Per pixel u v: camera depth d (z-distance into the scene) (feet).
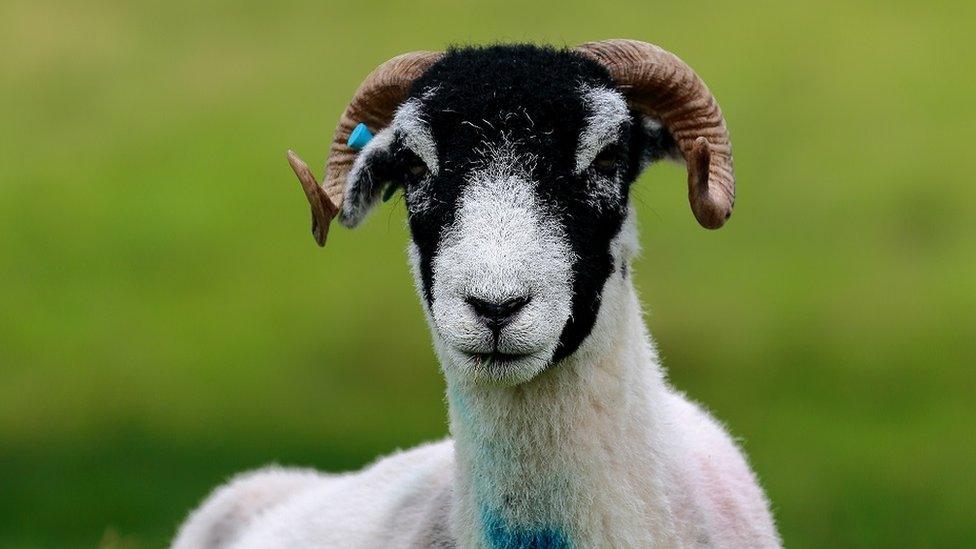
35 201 106.11
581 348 19.25
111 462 52.19
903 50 132.77
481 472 19.66
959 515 44.70
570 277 18.74
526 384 19.25
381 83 22.24
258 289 84.99
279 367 68.59
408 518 22.82
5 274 90.02
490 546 19.72
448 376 20.15
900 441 54.44
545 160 18.78
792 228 90.68
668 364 66.90
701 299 77.25
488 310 18.01
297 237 96.48
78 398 64.28
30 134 122.42
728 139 20.94
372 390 63.77
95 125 123.75
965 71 123.95
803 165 103.09
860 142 108.27
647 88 20.99
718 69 124.77
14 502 46.09
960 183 99.81
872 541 41.91
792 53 129.08
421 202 19.44
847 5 148.25
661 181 93.81
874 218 93.45
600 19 137.49
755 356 67.31
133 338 76.23
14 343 75.97
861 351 69.31
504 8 143.33
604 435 19.48
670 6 142.72
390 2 151.74
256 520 27.27
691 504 20.56
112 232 100.12
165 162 114.52
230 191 106.42
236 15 153.69
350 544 23.59
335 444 53.88
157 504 45.78
